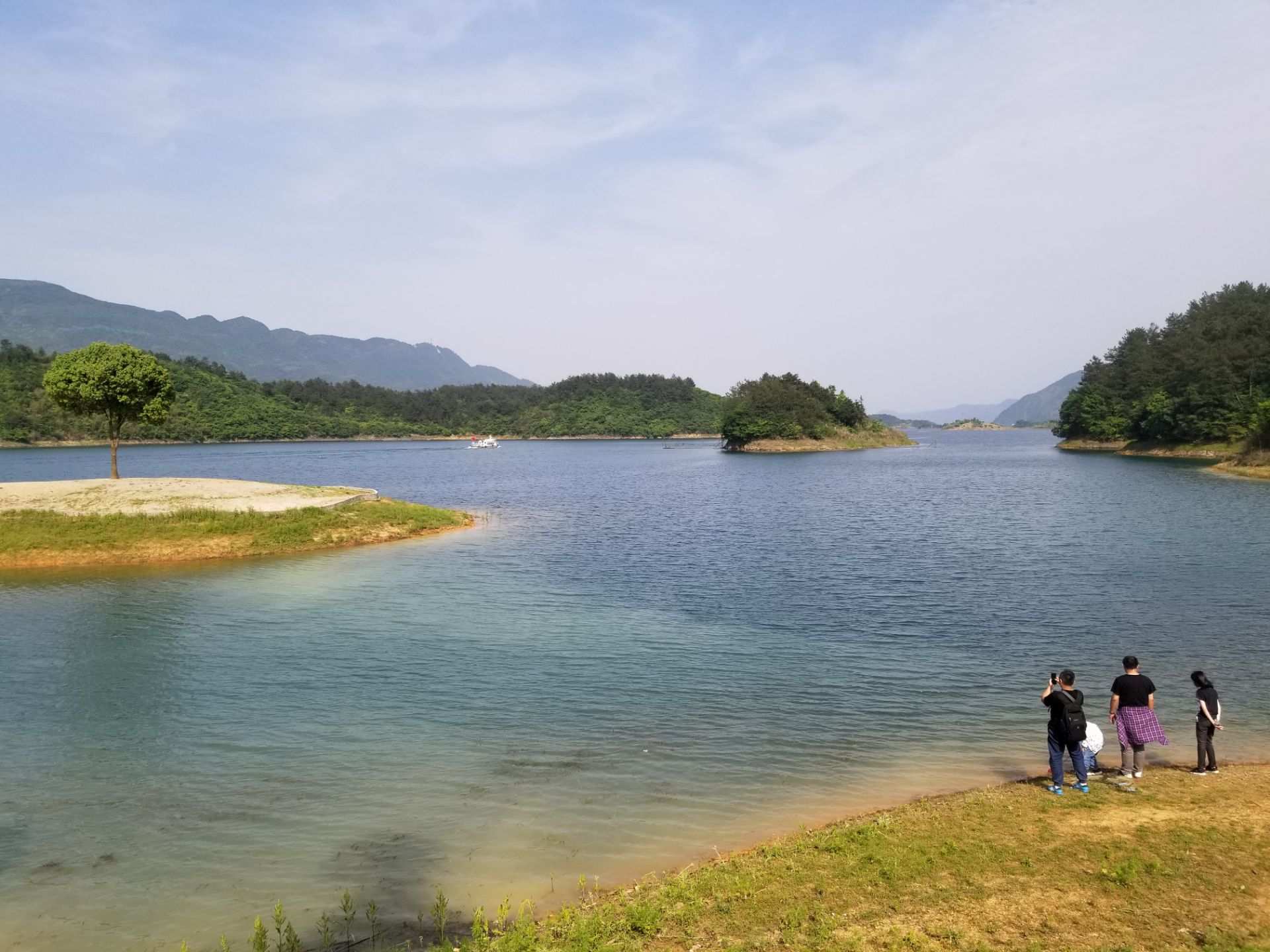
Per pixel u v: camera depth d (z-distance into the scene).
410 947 8.54
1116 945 7.71
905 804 12.00
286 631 22.72
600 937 8.23
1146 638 21.20
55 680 18.27
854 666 19.30
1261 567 30.91
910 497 65.38
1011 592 27.23
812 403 192.38
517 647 21.12
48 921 9.12
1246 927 7.93
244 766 13.60
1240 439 109.88
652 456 162.75
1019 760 13.73
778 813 11.81
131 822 11.58
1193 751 13.95
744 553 36.78
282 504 42.91
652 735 14.95
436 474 104.56
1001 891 8.92
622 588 28.94
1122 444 151.12
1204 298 167.00
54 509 39.25
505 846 10.85
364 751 14.21
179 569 32.75
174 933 8.88
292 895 9.69
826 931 8.12
